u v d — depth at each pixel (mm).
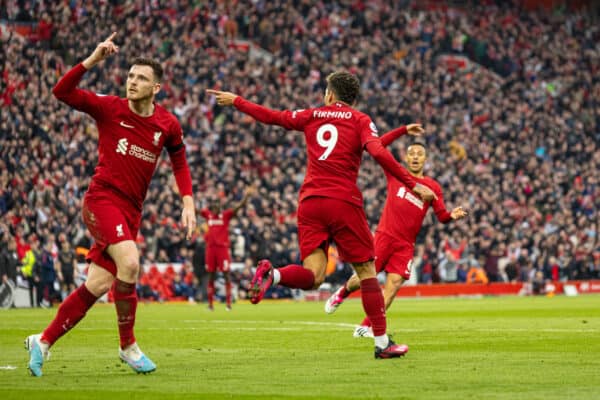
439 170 78625
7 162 54969
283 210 65875
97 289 16062
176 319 35688
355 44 88125
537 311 41094
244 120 73562
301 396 12953
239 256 61375
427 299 62969
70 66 67438
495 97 91500
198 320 34750
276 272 16734
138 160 16094
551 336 24156
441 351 19781
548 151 87875
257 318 36344
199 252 58094
